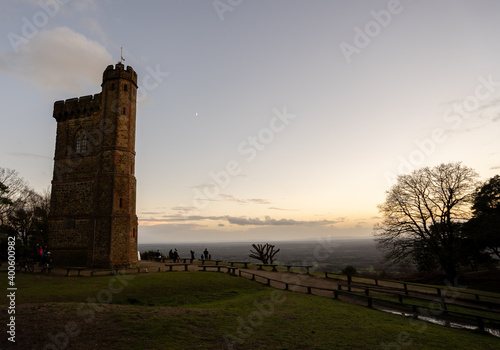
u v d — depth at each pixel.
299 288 17.91
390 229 32.53
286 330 9.11
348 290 17.33
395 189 33.31
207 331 8.62
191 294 15.46
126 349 7.19
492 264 30.03
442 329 10.34
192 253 31.64
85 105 30.53
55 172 30.70
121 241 25.16
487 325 11.34
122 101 27.81
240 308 12.34
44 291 13.67
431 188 31.11
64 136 31.14
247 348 7.53
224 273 21.19
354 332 9.20
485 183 30.80
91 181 28.92
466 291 19.39
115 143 26.66
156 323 8.96
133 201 27.61
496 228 27.56
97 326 8.60
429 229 31.16
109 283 16.38
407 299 15.73
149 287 15.63
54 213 29.69
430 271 32.56
